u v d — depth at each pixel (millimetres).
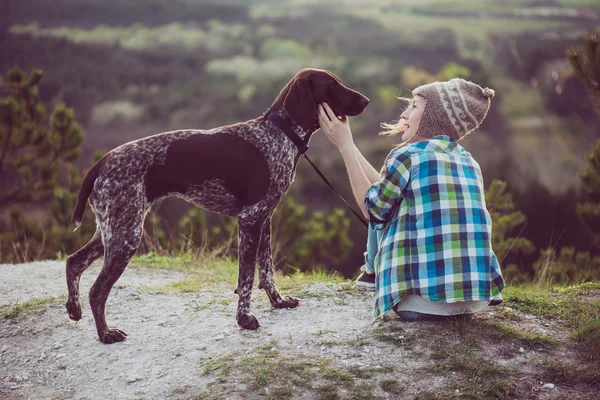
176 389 3422
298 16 94250
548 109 42812
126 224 3775
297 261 11703
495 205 9414
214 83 67812
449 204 3596
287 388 3301
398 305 3775
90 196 3887
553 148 37188
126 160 3801
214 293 5020
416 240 3613
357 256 20484
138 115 59375
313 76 3979
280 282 5332
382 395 3236
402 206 3703
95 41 75562
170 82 67188
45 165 12562
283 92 4102
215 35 80125
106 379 3662
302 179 36625
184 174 3861
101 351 3949
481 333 3727
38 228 10734
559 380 3340
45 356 4012
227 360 3615
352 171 3871
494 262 3775
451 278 3543
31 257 8484
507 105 46312
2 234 11086
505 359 3523
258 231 3990
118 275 3852
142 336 4105
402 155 3668
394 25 82188
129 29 81750
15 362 4004
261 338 3879
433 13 85938
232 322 4199
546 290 4824
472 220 3627
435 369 3414
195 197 3977
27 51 68812
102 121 58188
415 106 3830
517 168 36906
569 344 3674
